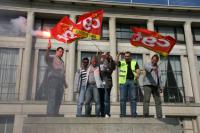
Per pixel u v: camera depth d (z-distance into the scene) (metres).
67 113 22.31
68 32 13.36
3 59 24.22
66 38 13.35
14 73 23.94
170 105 24.14
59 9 25.77
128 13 26.84
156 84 9.03
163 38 10.34
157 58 9.27
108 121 8.11
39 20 26.06
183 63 26.81
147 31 10.54
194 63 26.38
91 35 13.05
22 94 23.00
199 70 26.72
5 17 25.09
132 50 26.47
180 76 26.56
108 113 8.92
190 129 23.94
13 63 24.20
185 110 24.16
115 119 8.15
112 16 26.52
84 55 25.69
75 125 7.98
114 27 26.33
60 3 25.80
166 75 26.38
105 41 26.33
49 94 8.87
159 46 10.35
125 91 9.13
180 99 25.70
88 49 25.75
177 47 27.30
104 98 9.12
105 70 9.21
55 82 8.93
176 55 27.11
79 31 13.23
